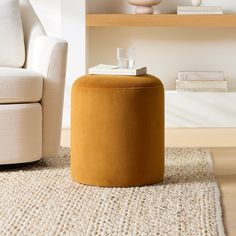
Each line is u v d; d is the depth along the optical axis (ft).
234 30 18.20
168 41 18.22
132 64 11.80
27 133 12.55
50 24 17.94
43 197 10.83
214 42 18.20
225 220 9.98
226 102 17.46
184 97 17.44
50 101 12.87
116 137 11.30
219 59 18.22
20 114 12.46
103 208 10.30
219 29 18.17
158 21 17.13
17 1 14.02
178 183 11.70
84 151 11.50
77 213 10.06
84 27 17.25
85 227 9.48
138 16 17.10
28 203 10.52
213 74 17.48
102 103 11.25
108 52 18.28
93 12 18.15
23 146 12.54
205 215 10.00
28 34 14.14
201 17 17.10
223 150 14.75
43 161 13.35
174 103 17.48
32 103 12.61
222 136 16.37
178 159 13.64
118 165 11.37
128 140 11.32
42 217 9.88
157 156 11.62
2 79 12.30
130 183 11.43
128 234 9.22
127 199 10.75
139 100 11.26
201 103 17.47
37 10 17.93
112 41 18.25
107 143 11.34
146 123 11.37
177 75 18.29
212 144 15.47
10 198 10.77
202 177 12.14
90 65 18.33
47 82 12.82
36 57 13.26
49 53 12.82
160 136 11.66
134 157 11.37
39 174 12.29
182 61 18.26
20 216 9.92
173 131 17.03
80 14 17.22
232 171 12.78
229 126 17.53
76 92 11.50
